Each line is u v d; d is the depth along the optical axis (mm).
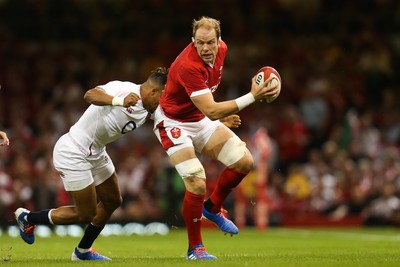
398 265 27328
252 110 81438
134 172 67875
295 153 77875
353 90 85812
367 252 36500
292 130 78125
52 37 90875
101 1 93938
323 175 71500
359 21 92125
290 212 71125
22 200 63750
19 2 92562
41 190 63906
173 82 31328
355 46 89688
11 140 71438
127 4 93875
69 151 31172
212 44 30297
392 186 68062
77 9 93312
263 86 30406
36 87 85250
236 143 32281
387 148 73125
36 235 58750
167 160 68812
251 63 87375
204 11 93312
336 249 39781
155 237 56344
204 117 32469
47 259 32438
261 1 94000
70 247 42469
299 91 84750
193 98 30672
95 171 31812
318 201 71062
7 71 86312
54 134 76375
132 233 64125
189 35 91375
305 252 37031
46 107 78125
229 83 84625
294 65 87812
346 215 70250
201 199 31172
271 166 73438
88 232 32281
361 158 72625
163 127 32031
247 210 70062
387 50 89750
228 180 32438
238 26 91562
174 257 33594
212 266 26922
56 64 87062
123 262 29656
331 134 80000
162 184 66688
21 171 64562
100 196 32312
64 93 81375
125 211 66188
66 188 31594
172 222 64000
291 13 93000
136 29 91312
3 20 91562
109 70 86125
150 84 30969
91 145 31234
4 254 36281
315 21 92625
